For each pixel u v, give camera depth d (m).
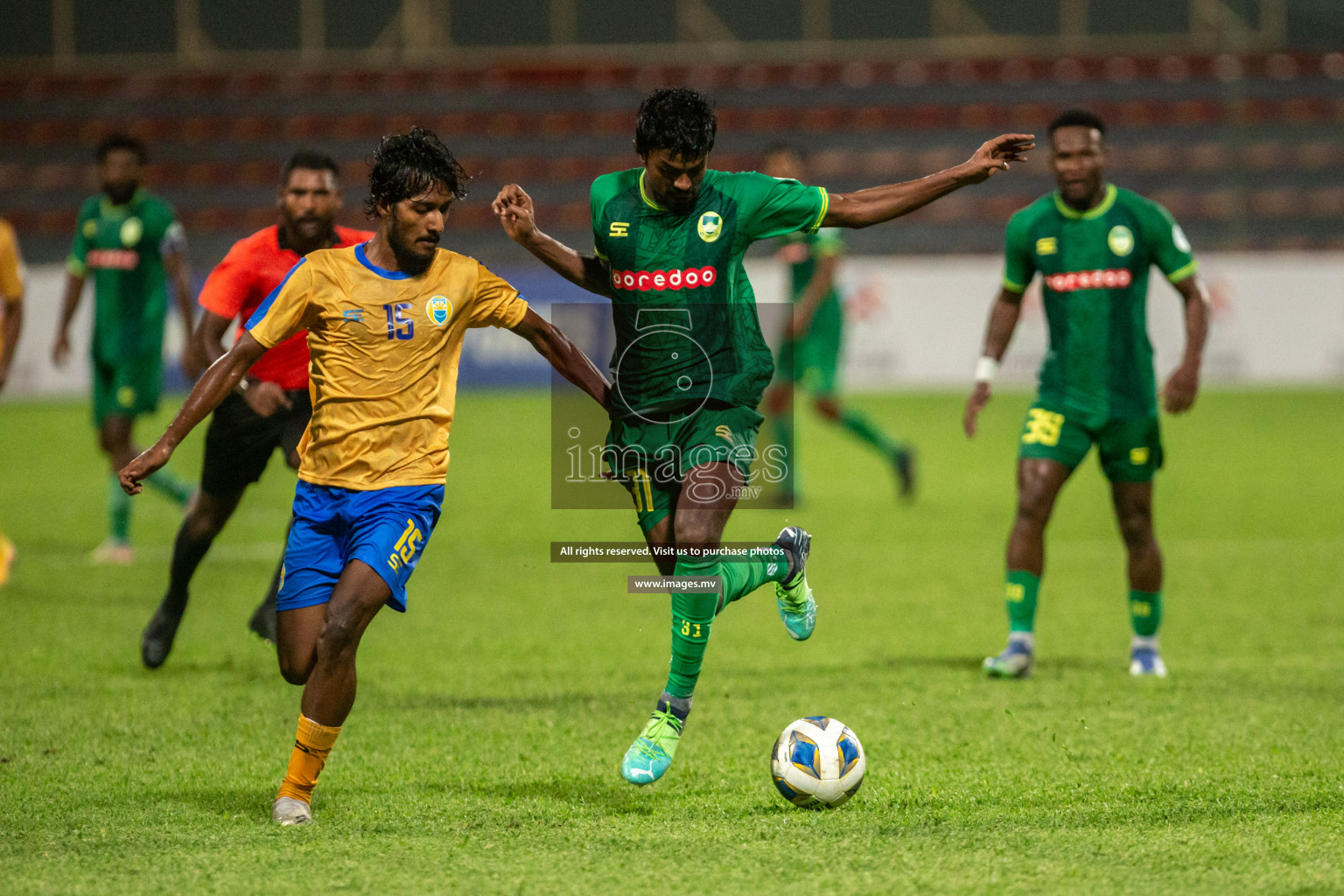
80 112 90.75
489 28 92.31
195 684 20.52
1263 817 13.98
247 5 91.31
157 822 14.00
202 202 86.81
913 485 42.50
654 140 14.09
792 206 14.92
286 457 20.36
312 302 14.11
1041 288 22.36
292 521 14.80
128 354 31.56
